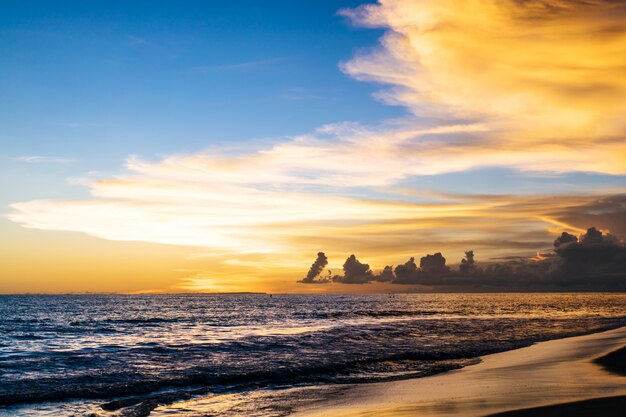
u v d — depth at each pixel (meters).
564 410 13.12
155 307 139.12
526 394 16.59
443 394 17.66
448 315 95.62
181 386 21.23
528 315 92.81
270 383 21.86
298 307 142.75
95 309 122.69
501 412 13.32
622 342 36.56
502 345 36.97
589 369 22.97
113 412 16.69
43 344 40.81
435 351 32.62
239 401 17.88
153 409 16.69
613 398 14.72
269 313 104.19
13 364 27.84
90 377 23.59
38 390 20.14
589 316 87.06
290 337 44.00
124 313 103.06
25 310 113.75
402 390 19.20
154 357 30.81
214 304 171.00
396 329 54.47
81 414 16.44
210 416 15.59
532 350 33.22
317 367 25.78
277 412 15.95
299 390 19.98
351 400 17.55
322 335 46.16
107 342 42.16
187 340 43.31
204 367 26.56
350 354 31.66
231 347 35.81
